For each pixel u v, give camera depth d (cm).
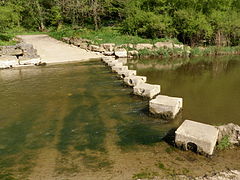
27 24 4316
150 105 644
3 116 662
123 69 1187
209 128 475
